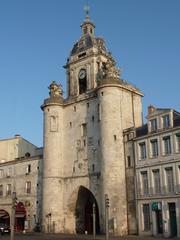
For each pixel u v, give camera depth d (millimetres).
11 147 72750
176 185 40500
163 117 43938
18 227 60375
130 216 45594
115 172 46812
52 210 52469
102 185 47531
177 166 40844
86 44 60000
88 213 54719
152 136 44531
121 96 51812
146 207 43875
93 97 53719
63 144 56250
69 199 53188
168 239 36938
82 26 62812
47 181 53875
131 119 52250
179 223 39500
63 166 55219
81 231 53719
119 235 44281
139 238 38688
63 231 52219
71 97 57750
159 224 42156
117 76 54312
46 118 57062
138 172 45500
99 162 50406
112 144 47969
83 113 54812
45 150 55594
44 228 52219
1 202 64312
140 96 55656
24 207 59938
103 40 61000
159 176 42875
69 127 56219
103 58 58438
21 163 63500
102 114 49844
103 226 46531
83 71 58875
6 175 65375
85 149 53000
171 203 41156
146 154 44875
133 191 45844
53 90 58938
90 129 53125
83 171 52281
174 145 41594
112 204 45656
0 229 50375
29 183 61000
